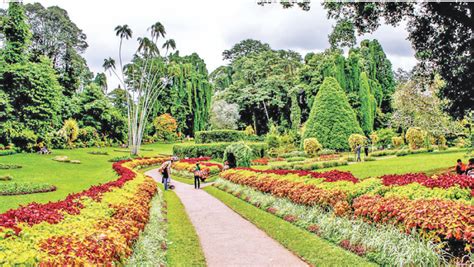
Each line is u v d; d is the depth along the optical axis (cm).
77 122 4831
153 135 6431
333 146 3619
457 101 1330
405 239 572
